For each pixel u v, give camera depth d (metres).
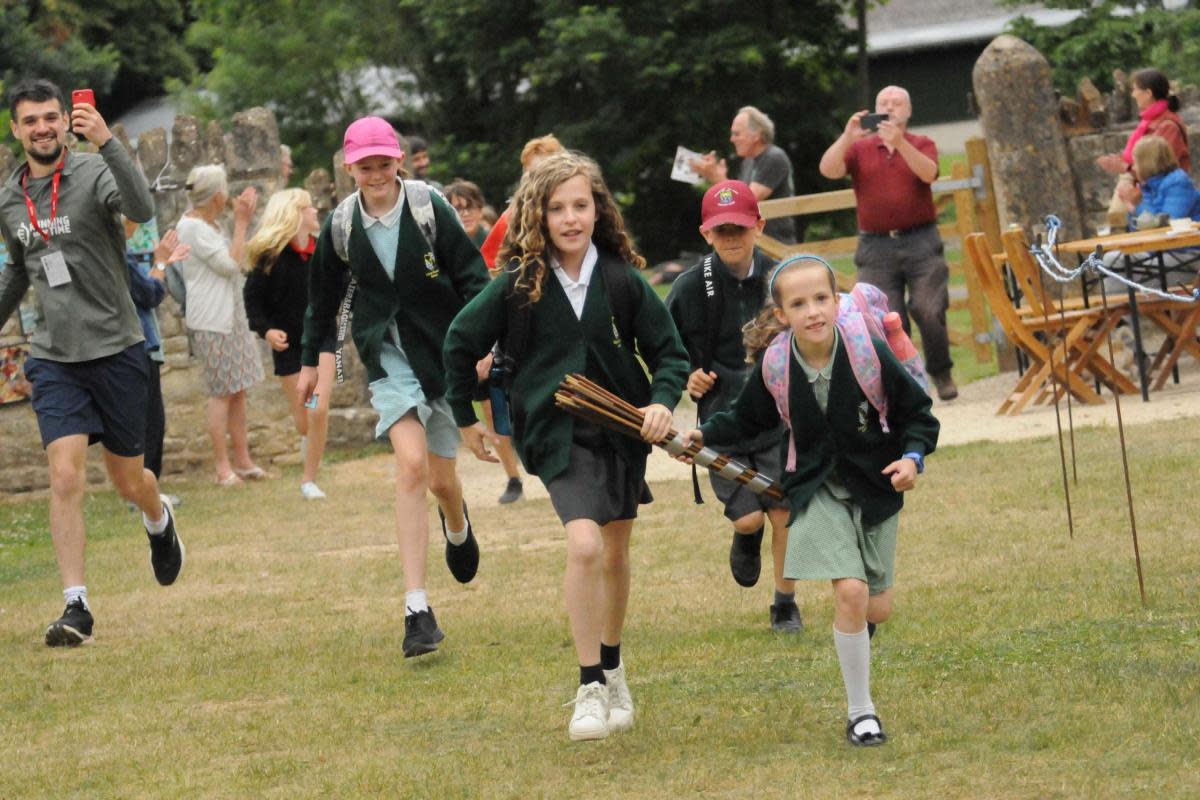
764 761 11.98
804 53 83.56
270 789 12.28
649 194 85.06
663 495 25.59
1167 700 12.44
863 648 12.23
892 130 30.92
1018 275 28.75
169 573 19.52
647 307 13.23
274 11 82.38
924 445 12.24
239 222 30.92
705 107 80.00
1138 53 71.56
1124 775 10.92
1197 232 26.77
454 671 15.67
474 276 16.14
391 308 16.12
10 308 18.25
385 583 20.64
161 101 101.75
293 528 25.56
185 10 104.44
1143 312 29.19
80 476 18.05
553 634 16.92
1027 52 34.41
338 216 16.12
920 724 12.51
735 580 17.39
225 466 31.30
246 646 17.44
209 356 30.92
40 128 17.62
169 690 15.73
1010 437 26.55
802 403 12.41
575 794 11.56
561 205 12.93
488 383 15.77
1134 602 15.63
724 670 14.84
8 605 20.75
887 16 122.00
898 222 31.47
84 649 17.80
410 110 84.88
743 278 16.09
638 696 14.09
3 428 32.41
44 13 86.00
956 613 16.00
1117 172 33.03
